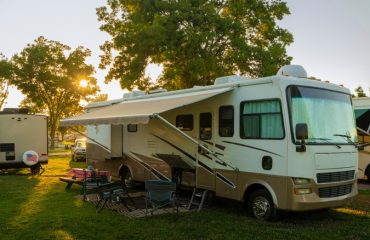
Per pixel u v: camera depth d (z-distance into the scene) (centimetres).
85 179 1066
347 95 872
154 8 2139
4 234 718
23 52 3528
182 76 2158
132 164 1217
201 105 961
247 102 847
